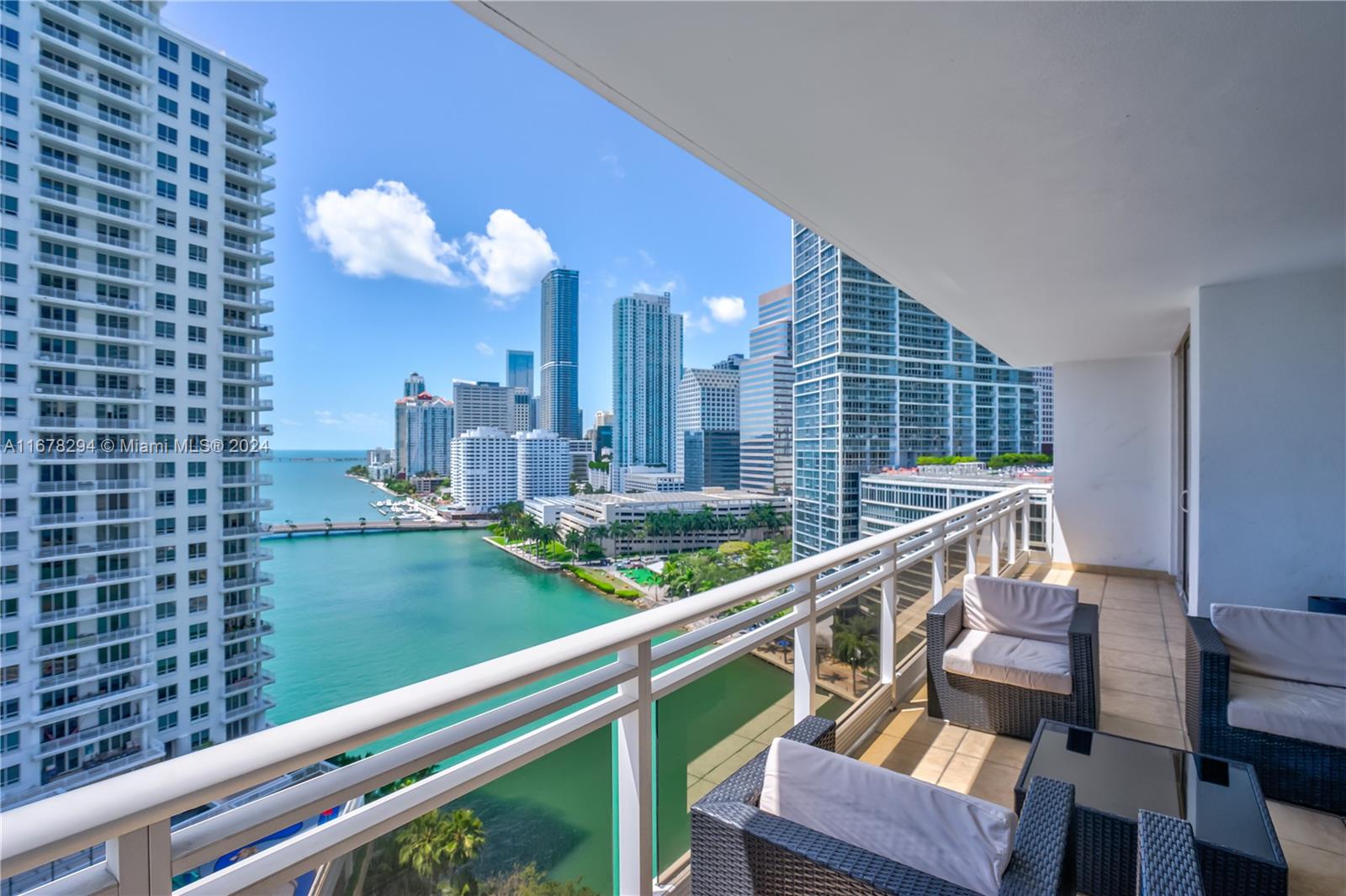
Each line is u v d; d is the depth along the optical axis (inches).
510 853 50.5
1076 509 267.1
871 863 43.6
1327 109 71.0
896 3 53.9
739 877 48.4
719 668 78.3
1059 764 86.0
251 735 35.1
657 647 67.2
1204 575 151.4
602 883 60.6
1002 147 81.4
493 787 49.5
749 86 67.9
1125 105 70.8
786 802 51.4
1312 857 85.7
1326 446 140.7
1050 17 55.6
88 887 28.5
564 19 57.2
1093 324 195.3
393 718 39.2
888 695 129.6
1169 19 55.9
